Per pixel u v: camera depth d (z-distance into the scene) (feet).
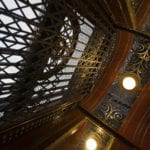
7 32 6.86
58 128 16.12
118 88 20.57
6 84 8.41
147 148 19.07
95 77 19.04
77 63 14.02
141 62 19.39
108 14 14.19
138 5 15.12
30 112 11.53
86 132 19.21
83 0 10.81
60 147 16.29
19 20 7.16
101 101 20.30
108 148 18.86
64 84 14.44
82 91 18.30
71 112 18.28
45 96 12.21
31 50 8.55
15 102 9.72
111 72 19.97
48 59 10.03
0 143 10.52
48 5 8.41
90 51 14.53
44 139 14.11
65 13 9.55
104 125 19.36
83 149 17.98
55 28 9.20
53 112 14.37
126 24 15.76
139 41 18.51
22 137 12.26
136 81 16.28
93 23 12.89
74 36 11.21
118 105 20.43
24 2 6.99
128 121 19.85
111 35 16.57
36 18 7.99
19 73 8.75
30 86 9.88
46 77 10.87
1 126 9.77
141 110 19.92
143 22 16.30
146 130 19.60
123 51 18.94
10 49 7.45
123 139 19.11
